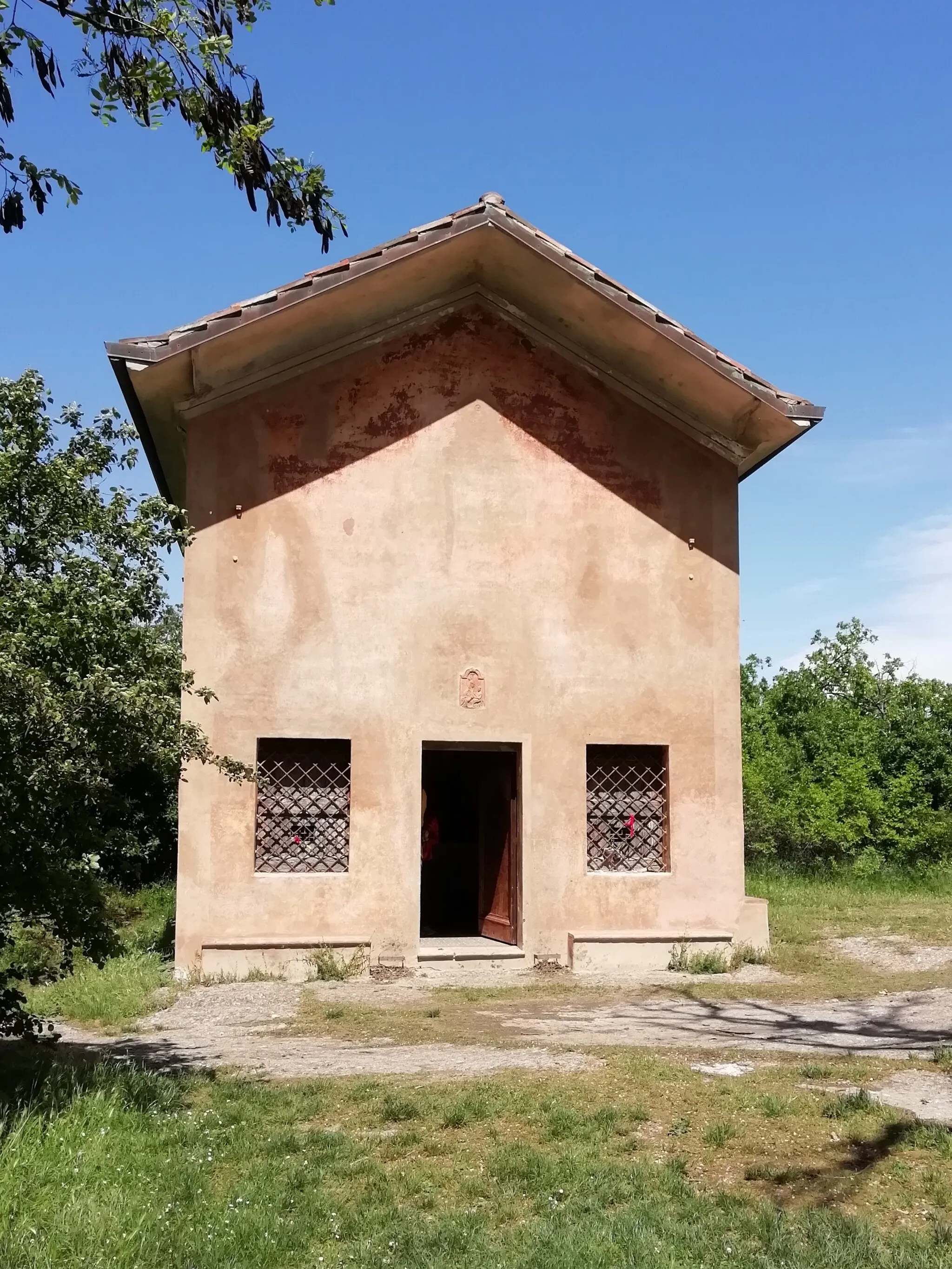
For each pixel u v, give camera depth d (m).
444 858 16.50
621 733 12.98
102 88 6.37
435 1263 4.59
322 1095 7.03
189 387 12.17
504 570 12.94
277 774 12.28
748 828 24.83
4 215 6.31
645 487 13.45
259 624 12.24
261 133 6.46
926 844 24.66
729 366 12.50
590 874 12.76
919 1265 4.59
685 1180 5.57
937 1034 9.12
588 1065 7.80
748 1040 8.88
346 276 11.75
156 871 19.06
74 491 6.50
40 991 10.80
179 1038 9.04
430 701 12.54
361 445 12.77
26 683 5.59
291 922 11.91
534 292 12.85
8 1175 5.17
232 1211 5.08
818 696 31.53
